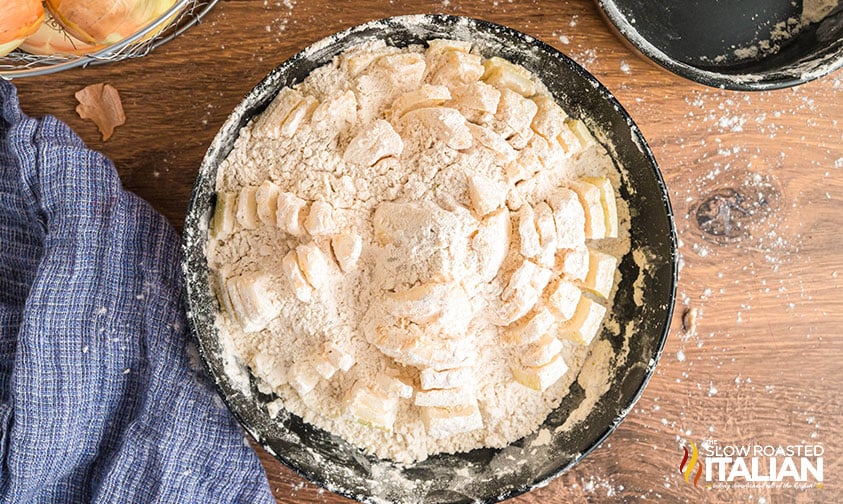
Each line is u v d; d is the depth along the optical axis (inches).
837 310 18.0
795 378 18.0
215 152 15.5
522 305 15.0
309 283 14.9
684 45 17.8
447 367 15.0
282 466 17.6
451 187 15.1
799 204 18.0
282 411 16.3
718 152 17.9
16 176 17.3
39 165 16.6
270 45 17.5
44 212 16.9
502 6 17.6
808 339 18.0
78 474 17.2
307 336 15.6
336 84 16.0
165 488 16.5
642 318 16.2
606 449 17.8
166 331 16.6
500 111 15.6
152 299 16.6
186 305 15.2
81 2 14.8
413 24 15.6
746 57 17.8
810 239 18.0
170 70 17.5
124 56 17.1
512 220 15.2
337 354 15.1
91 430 16.9
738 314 17.9
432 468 16.4
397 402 15.8
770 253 18.0
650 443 17.8
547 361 15.5
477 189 14.8
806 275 18.0
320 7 17.5
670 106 17.8
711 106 17.8
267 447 15.5
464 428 15.5
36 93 17.5
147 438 16.5
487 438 16.3
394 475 16.3
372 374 15.6
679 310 17.9
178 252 16.9
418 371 15.5
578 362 16.6
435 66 16.1
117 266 16.7
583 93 16.0
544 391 16.4
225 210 15.7
